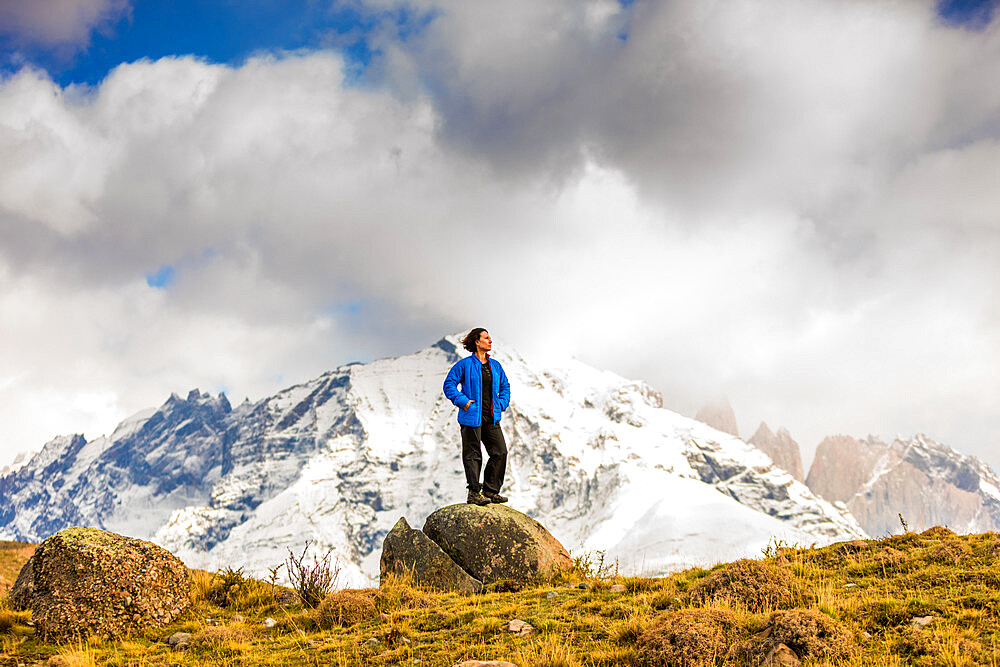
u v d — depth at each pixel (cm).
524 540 1455
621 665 854
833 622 862
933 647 805
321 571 1451
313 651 1047
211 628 1181
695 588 1094
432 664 926
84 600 1230
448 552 1467
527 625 1055
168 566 1347
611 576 1455
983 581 1027
